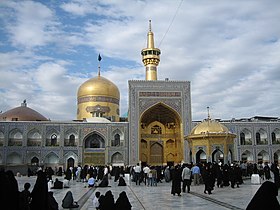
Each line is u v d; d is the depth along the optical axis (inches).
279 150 1268.5
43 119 1467.8
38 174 204.7
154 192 517.0
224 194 455.5
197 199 409.4
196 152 776.9
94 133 1225.4
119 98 1558.8
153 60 1342.3
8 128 1191.6
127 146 1212.5
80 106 1488.7
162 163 1309.1
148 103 1214.9
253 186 592.1
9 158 1184.8
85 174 832.9
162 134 1331.2
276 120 1461.6
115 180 821.9
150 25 1400.1
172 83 1237.7
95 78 1533.0
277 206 137.9
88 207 363.6
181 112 1224.2
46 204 199.5
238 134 1251.2
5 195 162.1
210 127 767.7
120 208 231.3
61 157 1194.6
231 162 765.9
